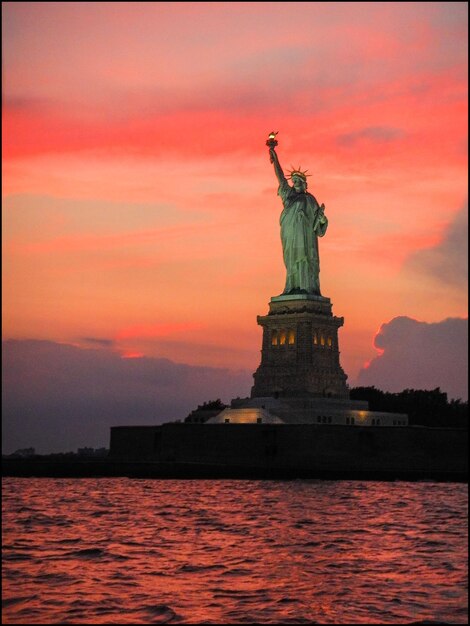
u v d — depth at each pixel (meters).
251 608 80.69
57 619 77.12
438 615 78.50
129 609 80.44
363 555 105.56
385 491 186.88
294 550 109.31
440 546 111.69
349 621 76.69
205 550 109.19
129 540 116.94
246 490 188.75
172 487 198.00
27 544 113.00
